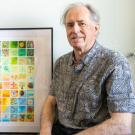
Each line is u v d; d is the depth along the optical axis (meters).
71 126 1.36
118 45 1.60
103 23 1.59
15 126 1.66
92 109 1.29
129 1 1.57
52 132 1.45
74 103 1.34
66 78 1.43
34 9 1.62
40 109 1.64
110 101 1.21
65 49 1.63
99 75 1.28
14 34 1.62
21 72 1.64
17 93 1.65
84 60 1.34
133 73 1.60
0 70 1.65
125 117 1.17
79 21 1.31
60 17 1.60
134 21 1.58
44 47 1.61
